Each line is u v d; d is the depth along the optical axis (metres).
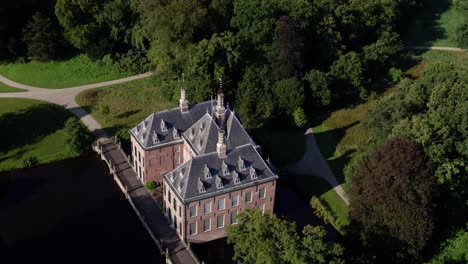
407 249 99.75
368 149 122.19
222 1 156.12
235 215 107.94
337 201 119.75
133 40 170.50
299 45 147.62
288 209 118.06
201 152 110.44
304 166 131.50
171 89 152.62
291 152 136.25
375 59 162.62
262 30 150.00
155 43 161.25
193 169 102.56
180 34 151.75
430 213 99.94
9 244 106.06
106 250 105.75
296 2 156.75
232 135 113.88
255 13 149.38
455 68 139.25
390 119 123.75
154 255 105.19
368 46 164.88
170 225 110.31
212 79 143.88
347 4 173.25
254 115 139.50
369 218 102.25
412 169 100.62
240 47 148.75
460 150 114.75
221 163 104.62
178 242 106.56
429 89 130.38
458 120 117.94
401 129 114.19
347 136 142.50
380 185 100.56
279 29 147.75
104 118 145.38
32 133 138.88
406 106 123.19
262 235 87.00
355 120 148.75
